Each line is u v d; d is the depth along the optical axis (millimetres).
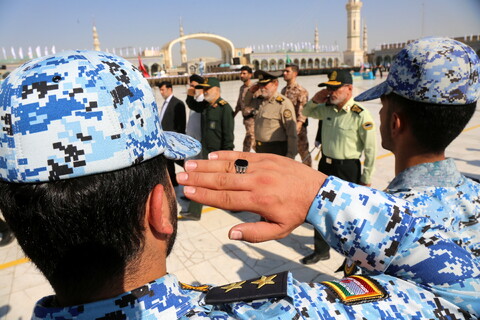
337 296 612
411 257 618
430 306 597
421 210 829
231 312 609
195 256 3375
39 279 3057
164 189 636
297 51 54344
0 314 2633
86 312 541
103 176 531
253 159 650
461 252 636
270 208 598
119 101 548
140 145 570
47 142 505
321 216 633
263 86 3895
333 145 3217
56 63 544
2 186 537
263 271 3119
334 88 2994
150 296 568
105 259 546
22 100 510
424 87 880
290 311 563
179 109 4754
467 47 895
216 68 49656
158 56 46344
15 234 552
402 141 983
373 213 624
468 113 896
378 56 60094
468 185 907
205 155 4336
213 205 594
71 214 513
